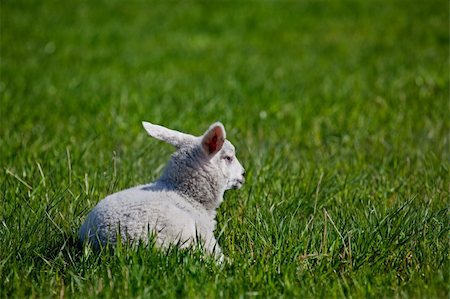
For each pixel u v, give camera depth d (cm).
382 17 3222
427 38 2744
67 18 3188
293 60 2453
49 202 956
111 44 2727
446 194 1095
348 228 920
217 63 2416
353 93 1905
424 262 840
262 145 1388
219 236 884
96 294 748
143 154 1227
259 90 1969
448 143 1403
